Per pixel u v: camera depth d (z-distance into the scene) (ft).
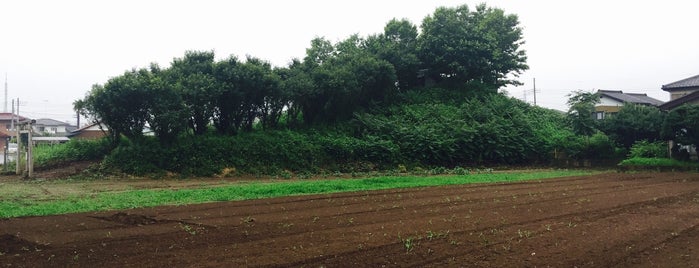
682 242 30.01
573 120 127.24
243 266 24.40
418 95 137.80
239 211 43.98
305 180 81.25
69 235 32.53
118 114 85.61
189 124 95.66
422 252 27.32
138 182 75.87
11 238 31.50
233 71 96.73
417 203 49.06
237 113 100.83
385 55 134.82
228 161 90.48
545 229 33.83
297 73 112.37
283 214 42.14
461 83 150.00
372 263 25.16
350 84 112.88
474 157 116.26
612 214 40.78
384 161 104.94
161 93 86.99
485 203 48.60
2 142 179.83
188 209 45.37
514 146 119.96
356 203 49.73
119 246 29.12
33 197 55.47
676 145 105.09
